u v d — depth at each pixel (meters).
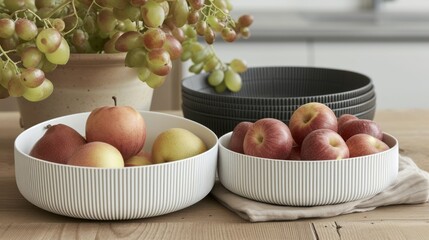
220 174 1.10
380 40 3.07
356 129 1.11
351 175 1.02
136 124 1.07
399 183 1.09
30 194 1.02
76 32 1.22
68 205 0.98
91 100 1.27
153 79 1.17
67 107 1.27
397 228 1.00
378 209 1.08
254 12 3.63
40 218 1.03
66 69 1.23
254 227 1.00
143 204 0.99
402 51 3.08
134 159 1.08
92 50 1.29
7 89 1.16
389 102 3.12
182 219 1.03
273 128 1.04
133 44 1.09
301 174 1.01
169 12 1.18
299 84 1.54
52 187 0.98
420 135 1.45
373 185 1.04
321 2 3.67
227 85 1.49
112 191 0.97
